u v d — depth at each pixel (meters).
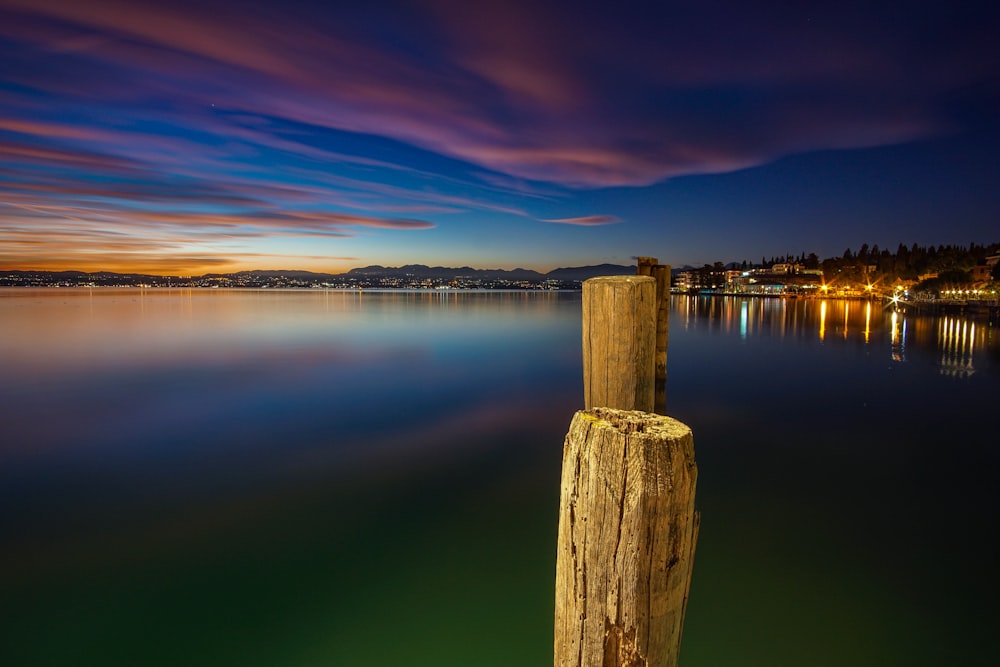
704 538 7.88
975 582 6.61
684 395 19.06
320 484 10.48
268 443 13.19
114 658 5.65
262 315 60.22
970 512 8.77
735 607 6.16
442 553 7.78
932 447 12.67
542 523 8.75
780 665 5.24
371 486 10.39
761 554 7.36
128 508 9.30
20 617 6.27
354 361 26.59
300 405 17.27
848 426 14.73
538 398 18.47
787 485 10.13
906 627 5.77
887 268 142.75
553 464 11.72
